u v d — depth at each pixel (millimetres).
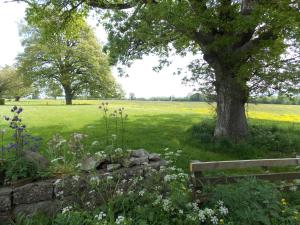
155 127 13875
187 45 11352
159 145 10633
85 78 40125
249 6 10211
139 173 6000
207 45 10320
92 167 5938
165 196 5289
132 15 9844
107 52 10516
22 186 5109
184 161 9031
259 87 10922
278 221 4844
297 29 9078
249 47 10266
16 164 5312
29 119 16234
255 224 4680
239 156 10125
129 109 23797
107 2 12711
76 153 6617
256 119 17812
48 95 40875
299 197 5770
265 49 10062
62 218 4645
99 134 11828
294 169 8609
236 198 4918
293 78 10188
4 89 50500
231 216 4746
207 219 4652
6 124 13953
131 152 6691
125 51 10055
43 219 4930
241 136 11344
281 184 6223
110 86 41062
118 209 4969
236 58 10367
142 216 4645
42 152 8375
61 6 13484
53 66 39094
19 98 54500
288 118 20000
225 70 11055
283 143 11047
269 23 9008
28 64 38688
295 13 8492
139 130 13000
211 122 13297
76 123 14789
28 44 39250
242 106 11555
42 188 5195
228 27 9719
